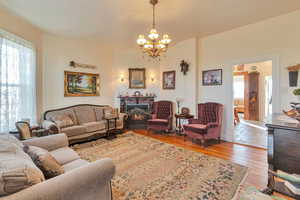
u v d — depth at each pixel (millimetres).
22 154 1319
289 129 1534
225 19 3242
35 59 3617
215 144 3689
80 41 4645
